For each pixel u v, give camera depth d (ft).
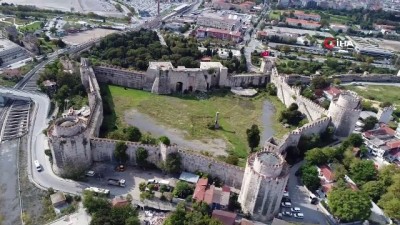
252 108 648.38
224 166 406.21
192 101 653.71
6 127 525.75
